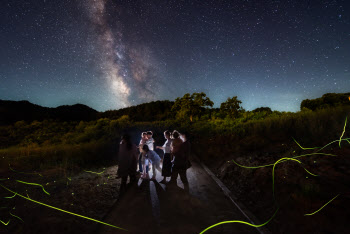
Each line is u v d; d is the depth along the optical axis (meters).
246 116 25.19
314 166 5.17
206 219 3.94
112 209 4.43
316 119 9.11
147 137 7.14
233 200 4.82
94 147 12.84
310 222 3.37
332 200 3.67
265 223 3.73
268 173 5.71
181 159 5.61
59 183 6.43
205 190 5.55
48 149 12.81
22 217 4.13
